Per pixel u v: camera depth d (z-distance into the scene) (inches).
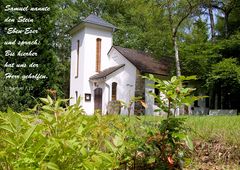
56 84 594.9
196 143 167.2
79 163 58.5
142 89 903.7
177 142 100.8
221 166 158.1
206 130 190.7
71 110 70.8
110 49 1067.9
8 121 59.6
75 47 1154.7
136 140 99.0
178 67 885.2
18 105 458.6
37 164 54.8
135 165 100.7
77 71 1125.7
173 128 98.3
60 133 62.3
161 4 861.2
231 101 1031.0
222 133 185.6
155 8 880.3
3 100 442.6
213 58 912.9
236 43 887.1
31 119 70.6
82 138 63.0
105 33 1103.0
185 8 869.8
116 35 1507.1
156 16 903.1
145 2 884.6
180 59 945.5
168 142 98.5
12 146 56.4
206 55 873.5
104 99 955.3
